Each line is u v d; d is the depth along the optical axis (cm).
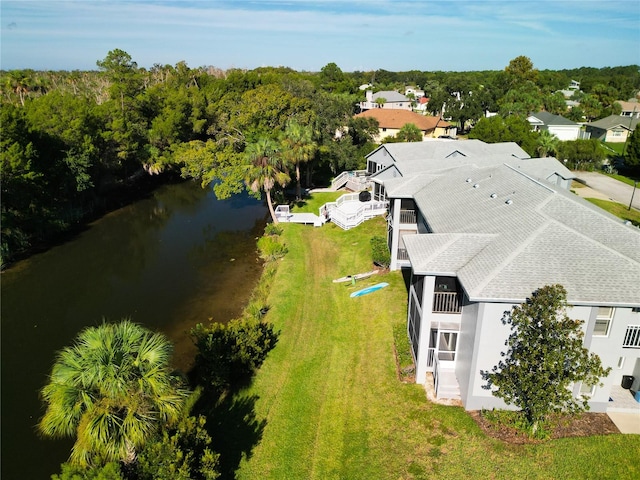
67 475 1077
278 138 4572
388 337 2205
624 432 1557
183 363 2194
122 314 2705
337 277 2955
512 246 1700
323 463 1537
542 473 1409
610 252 1638
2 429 1833
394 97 11106
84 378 1062
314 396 1862
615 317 1567
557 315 1526
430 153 4225
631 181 5316
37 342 2453
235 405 1830
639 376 1688
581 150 5819
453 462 1472
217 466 1347
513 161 3825
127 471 1165
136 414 1084
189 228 4244
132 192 5475
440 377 1766
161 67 9994
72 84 9506
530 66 13100
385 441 1592
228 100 6556
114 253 3675
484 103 9719
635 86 14112
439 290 1853
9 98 6900
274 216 3981
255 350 2025
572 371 1436
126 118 5431
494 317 1567
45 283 3148
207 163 4278
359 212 3859
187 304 2809
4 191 3516
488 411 1666
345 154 5641
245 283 3067
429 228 2278
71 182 4234
